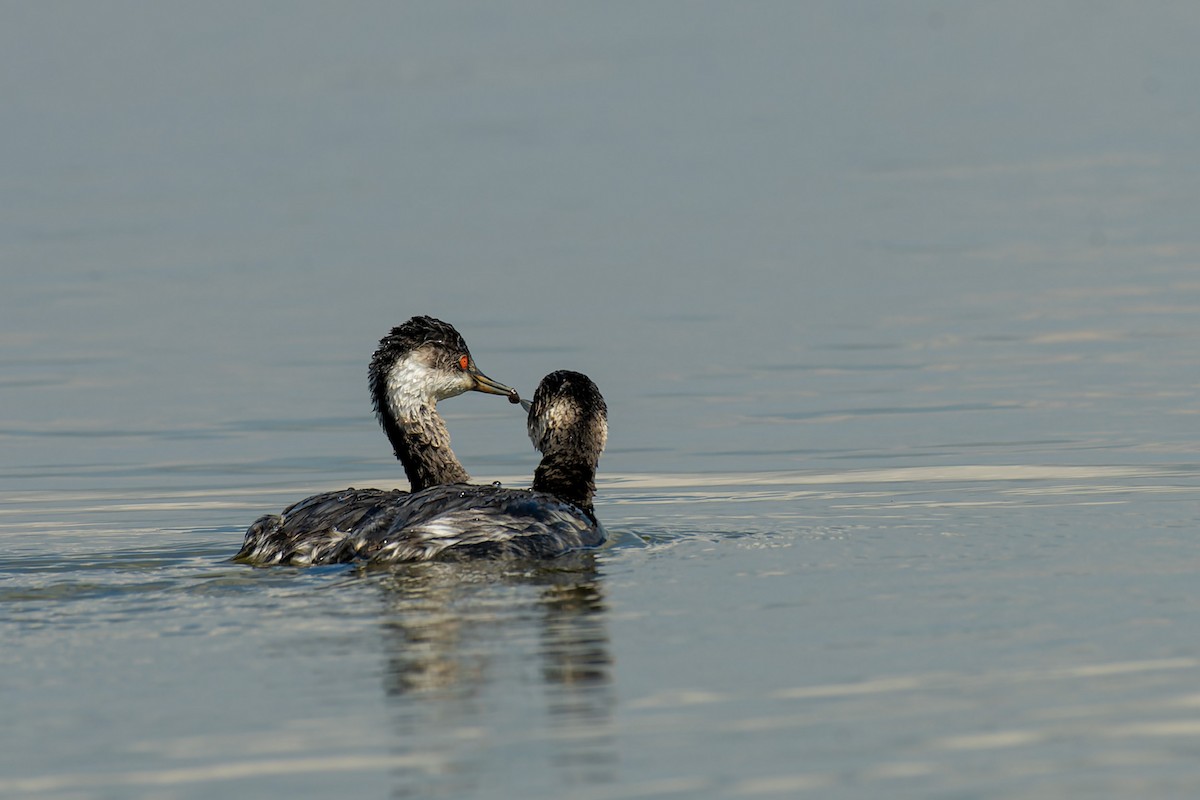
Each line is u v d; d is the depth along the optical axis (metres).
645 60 58.72
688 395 19.39
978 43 59.88
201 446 17.61
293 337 23.11
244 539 12.78
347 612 9.84
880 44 61.19
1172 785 6.88
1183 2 67.00
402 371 13.88
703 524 13.03
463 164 39.78
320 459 17.02
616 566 11.08
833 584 10.44
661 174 37.34
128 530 13.56
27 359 22.20
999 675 8.37
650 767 7.19
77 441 17.91
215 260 29.28
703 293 25.23
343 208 34.53
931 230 29.73
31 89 56.59
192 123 48.53
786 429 17.61
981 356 20.89
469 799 6.90
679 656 8.79
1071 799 6.77
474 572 10.86
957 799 6.80
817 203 32.91
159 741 7.64
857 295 24.89
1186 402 18.11
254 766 7.30
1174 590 10.07
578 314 23.86
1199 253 26.80
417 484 13.95
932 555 11.34
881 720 7.73
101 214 34.41
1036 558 11.14
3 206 35.66
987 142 39.72
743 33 65.56
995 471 15.23
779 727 7.66
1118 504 13.41
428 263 28.34
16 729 7.84
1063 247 27.81
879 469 15.58
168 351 22.47
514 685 8.33
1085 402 18.31
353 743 7.55
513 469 16.62
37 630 9.58
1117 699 7.95
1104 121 41.94
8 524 13.93
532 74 56.62
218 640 9.27
